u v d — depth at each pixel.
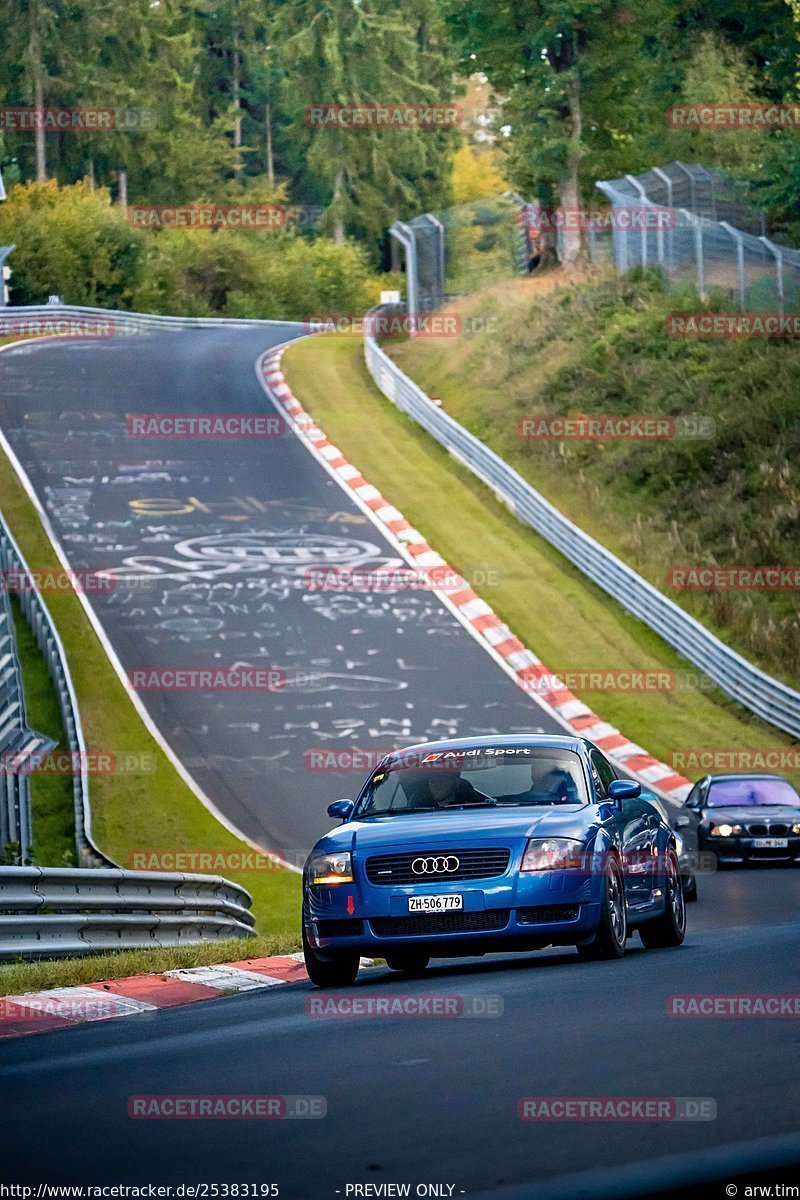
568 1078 21.53
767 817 82.50
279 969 45.62
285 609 127.56
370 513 153.38
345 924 38.81
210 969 44.09
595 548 139.12
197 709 108.94
